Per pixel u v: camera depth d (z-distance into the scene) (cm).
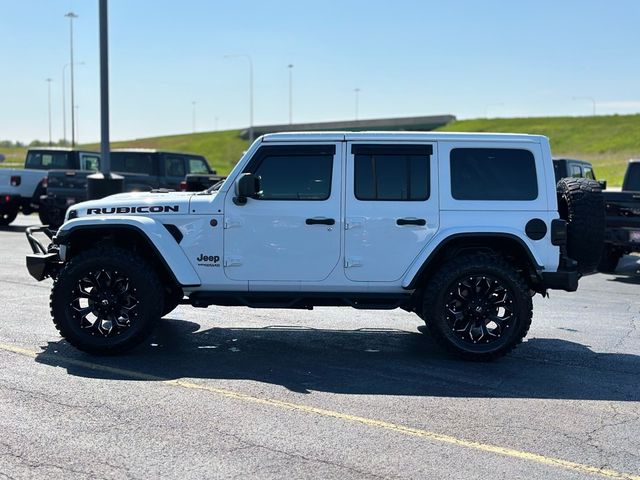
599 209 672
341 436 457
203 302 675
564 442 455
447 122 9106
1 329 738
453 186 655
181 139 13325
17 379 568
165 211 661
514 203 654
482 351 642
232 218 654
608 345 725
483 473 404
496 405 528
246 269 659
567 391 566
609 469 414
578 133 10675
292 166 657
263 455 423
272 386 566
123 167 1819
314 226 652
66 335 640
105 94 1456
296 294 662
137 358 645
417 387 570
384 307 671
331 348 696
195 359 646
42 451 423
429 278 670
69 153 2045
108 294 649
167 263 651
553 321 845
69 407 503
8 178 1780
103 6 1430
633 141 9169
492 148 657
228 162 9325
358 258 654
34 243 712
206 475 394
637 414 513
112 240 684
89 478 387
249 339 727
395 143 656
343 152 655
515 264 688
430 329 648
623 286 1137
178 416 489
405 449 437
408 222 650
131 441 441
